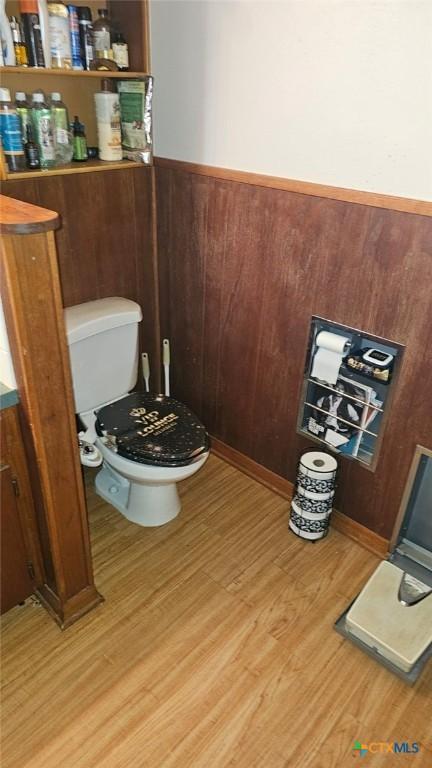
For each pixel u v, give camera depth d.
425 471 1.78
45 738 1.39
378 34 1.35
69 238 1.90
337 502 2.05
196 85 1.81
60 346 1.29
